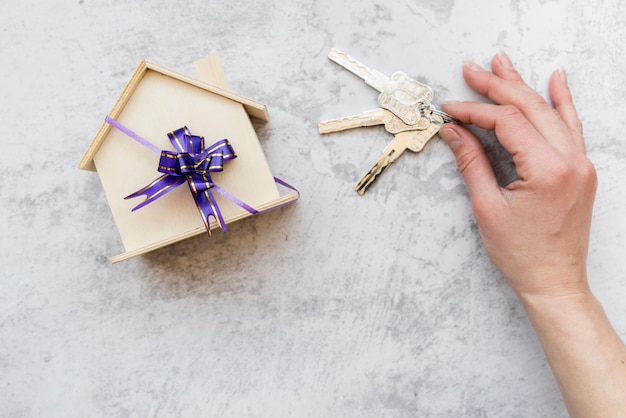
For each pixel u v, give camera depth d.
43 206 0.41
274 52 0.40
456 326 0.40
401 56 0.40
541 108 0.37
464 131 0.39
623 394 0.33
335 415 0.40
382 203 0.40
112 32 0.40
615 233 0.40
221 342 0.41
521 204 0.36
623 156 0.39
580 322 0.35
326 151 0.40
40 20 0.40
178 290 0.40
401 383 0.40
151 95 0.35
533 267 0.36
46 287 0.41
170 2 0.40
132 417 0.41
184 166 0.34
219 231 0.40
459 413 0.40
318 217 0.40
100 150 0.35
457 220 0.40
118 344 0.41
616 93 0.39
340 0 0.40
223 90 0.35
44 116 0.40
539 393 0.40
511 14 0.40
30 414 0.41
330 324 0.40
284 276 0.40
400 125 0.39
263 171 0.35
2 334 0.41
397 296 0.40
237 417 0.41
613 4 0.39
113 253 0.40
